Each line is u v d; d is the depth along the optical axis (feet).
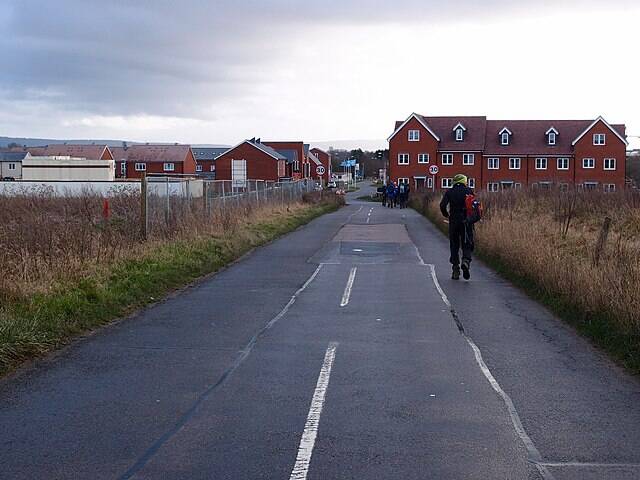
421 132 259.19
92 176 204.74
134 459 18.25
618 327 31.22
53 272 39.37
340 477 17.10
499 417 21.72
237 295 45.44
